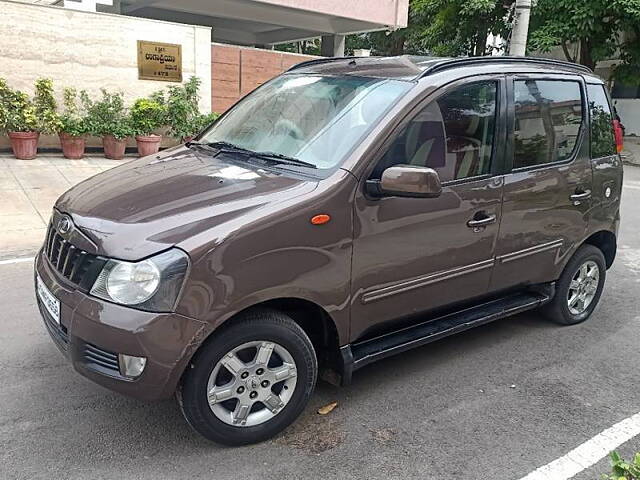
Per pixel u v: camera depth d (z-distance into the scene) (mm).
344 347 3199
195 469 2789
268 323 2869
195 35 11633
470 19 18750
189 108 11586
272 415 3006
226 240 2639
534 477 2850
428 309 3566
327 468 2846
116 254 2617
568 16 16578
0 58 9852
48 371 3594
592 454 3049
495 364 4008
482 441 3117
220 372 2820
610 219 4695
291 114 3658
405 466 2887
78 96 10664
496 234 3744
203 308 2609
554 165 4086
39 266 3170
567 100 4215
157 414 3211
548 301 4418
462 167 3508
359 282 3119
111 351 2596
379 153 3105
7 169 9297
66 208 3131
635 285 5809
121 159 10914
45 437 2971
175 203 2852
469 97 3541
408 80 3391
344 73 3809
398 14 16234
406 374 3811
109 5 11969
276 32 21344
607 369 4012
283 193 2891
